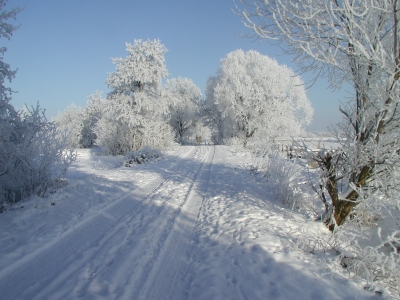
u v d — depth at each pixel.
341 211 5.09
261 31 4.19
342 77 4.60
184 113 46.34
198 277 3.71
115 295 3.24
